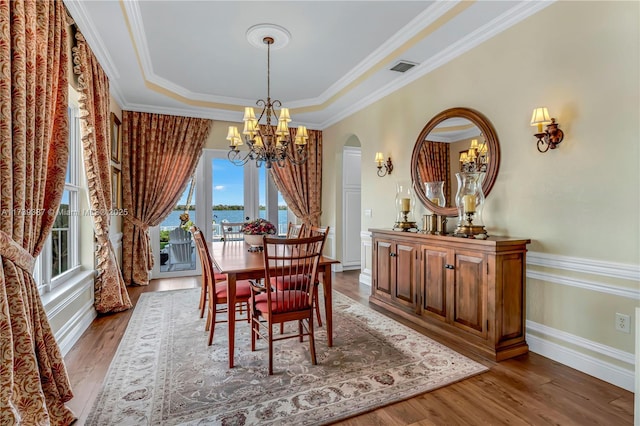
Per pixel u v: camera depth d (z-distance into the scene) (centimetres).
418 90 377
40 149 178
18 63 155
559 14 238
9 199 149
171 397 194
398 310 344
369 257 483
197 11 282
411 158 390
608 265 211
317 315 312
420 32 307
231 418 175
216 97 502
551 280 244
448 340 278
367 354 252
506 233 279
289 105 533
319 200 612
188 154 515
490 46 290
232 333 232
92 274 323
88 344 268
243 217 567
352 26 307
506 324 248
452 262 281
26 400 149
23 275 160
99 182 298
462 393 200
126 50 316
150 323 317
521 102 265
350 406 186
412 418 177
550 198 246
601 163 216
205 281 326
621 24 206
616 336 209
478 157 302
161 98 455
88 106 275
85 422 172
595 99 219
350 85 435
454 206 328
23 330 152
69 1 233
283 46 345
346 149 595
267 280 224
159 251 518
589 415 179
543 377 219
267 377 218
